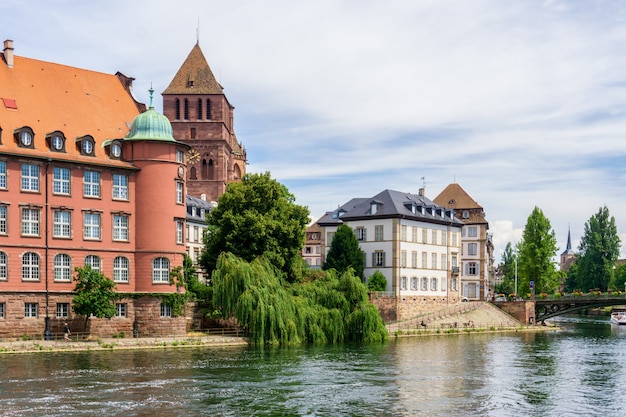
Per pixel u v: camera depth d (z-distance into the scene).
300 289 78.19
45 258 70.12
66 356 60.66
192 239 117.25
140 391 45.28
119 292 73.12
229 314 72.62
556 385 51.28
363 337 77.56
